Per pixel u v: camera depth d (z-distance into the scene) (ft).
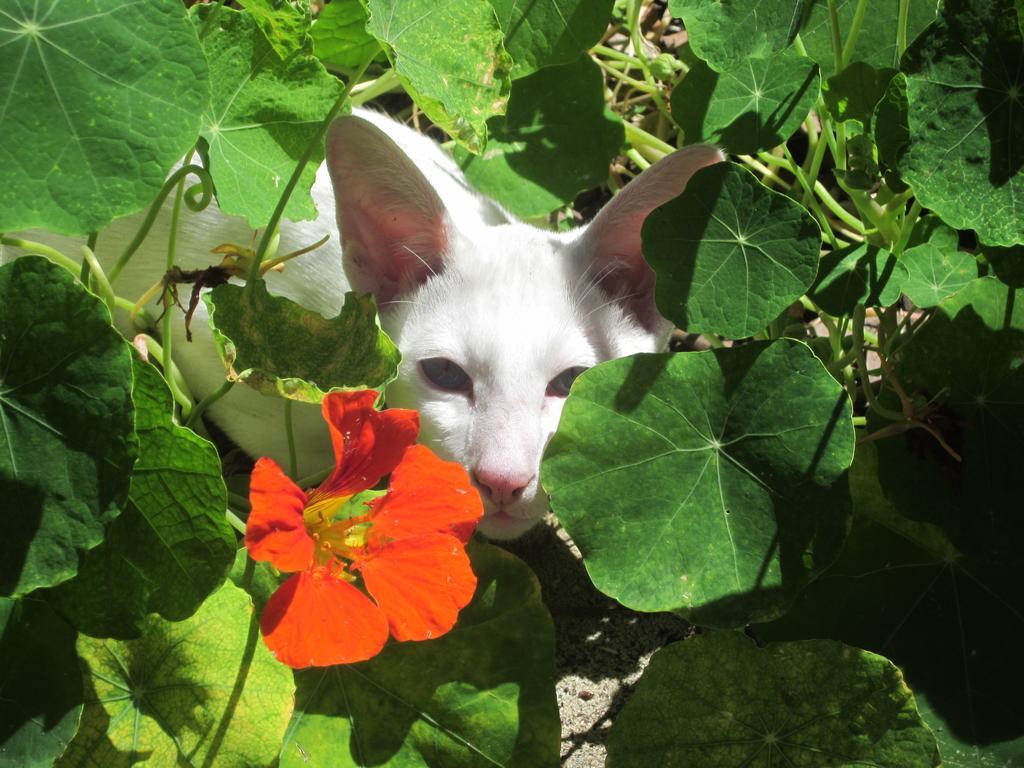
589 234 1.20
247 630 0.91
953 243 1.20
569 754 1.10
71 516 0.78
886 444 1.10
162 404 0.84
